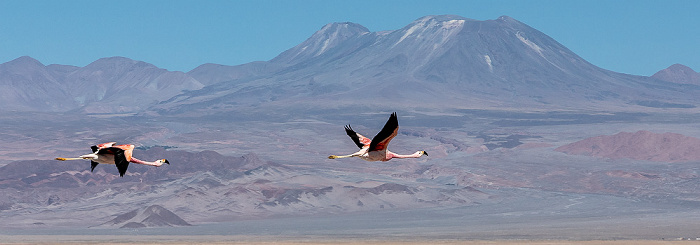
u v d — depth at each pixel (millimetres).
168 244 107562
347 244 102750
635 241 105750
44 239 128250
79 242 115062
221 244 105375
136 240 122688
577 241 107875
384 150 21422
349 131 21969
